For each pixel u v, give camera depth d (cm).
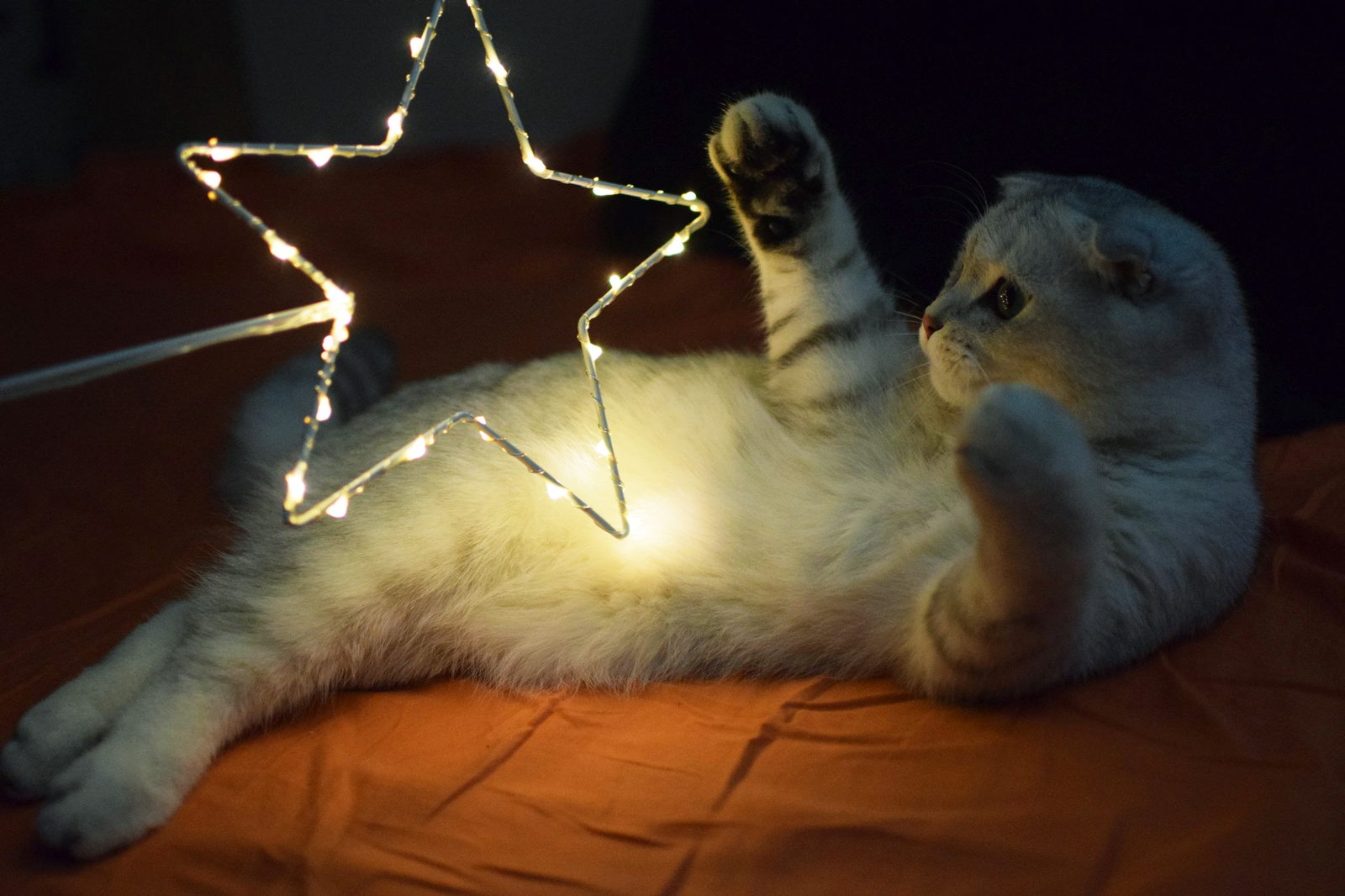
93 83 171
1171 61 93
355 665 59
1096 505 50
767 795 52
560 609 59
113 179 148
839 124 107
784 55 113
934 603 54
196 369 96
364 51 164
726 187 63
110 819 51
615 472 56
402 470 60
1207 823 50
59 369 44
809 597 58
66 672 60
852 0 108
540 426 61
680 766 54
